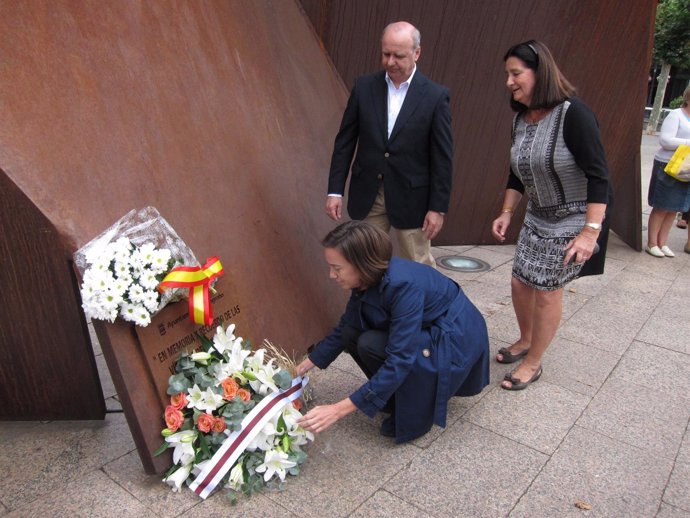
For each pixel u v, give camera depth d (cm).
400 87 323
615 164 556
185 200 271
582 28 492
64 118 228
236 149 319
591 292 465
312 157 397
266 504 217
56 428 262
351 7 474
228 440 221
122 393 213
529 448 258
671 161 528
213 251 277
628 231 593
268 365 239
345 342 260
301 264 341
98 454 244
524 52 264
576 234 281
